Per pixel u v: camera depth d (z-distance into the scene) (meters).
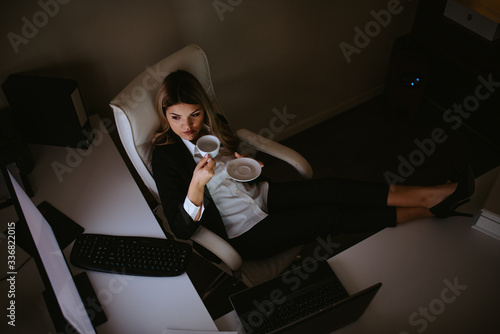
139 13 2.00
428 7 2.87
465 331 1.32
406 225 1.63
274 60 2.63
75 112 1.81
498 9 2.53
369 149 2.92
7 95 1.78
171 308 1.42
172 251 1.55
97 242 1.57
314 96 3.01
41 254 1.13
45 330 1.34
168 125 1.74
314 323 1.17
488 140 2.89
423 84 2.86
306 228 1.78
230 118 2.75
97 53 2.01
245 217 1.81
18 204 1.22
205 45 2.30
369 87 3.28
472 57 2.73
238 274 1.65
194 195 1.57
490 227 1.56
